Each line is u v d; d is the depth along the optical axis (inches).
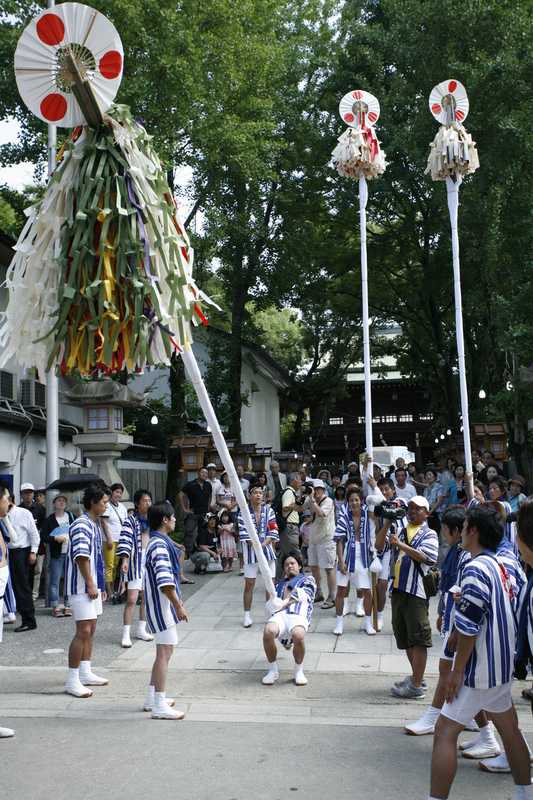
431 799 163.3
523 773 167.8
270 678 287.4
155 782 189.9
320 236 1123.3
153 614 249.8
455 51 850.1
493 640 166.6
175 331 193.9
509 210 783.1
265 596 467.5
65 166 184.5
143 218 186.2
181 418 893.2
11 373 672.4
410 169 911.0
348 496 372.5
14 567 391.5
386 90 955.3
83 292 174.1
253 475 736.3
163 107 677.9
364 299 414.6
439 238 973.2
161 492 938.1
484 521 178.2
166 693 277.1
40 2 621.9
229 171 888.9
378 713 251.4
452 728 165.6
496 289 823.1
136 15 629.6
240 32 763.4
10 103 644.1
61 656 339.0
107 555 467.2
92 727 236.8
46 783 190.1
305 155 1030.4
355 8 1048.2
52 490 477.1
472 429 785.6
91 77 189.3
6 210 956.0
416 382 1406.3
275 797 180.4
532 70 764.0
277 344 1664.6
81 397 561.6
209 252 916.0
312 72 1051.3
